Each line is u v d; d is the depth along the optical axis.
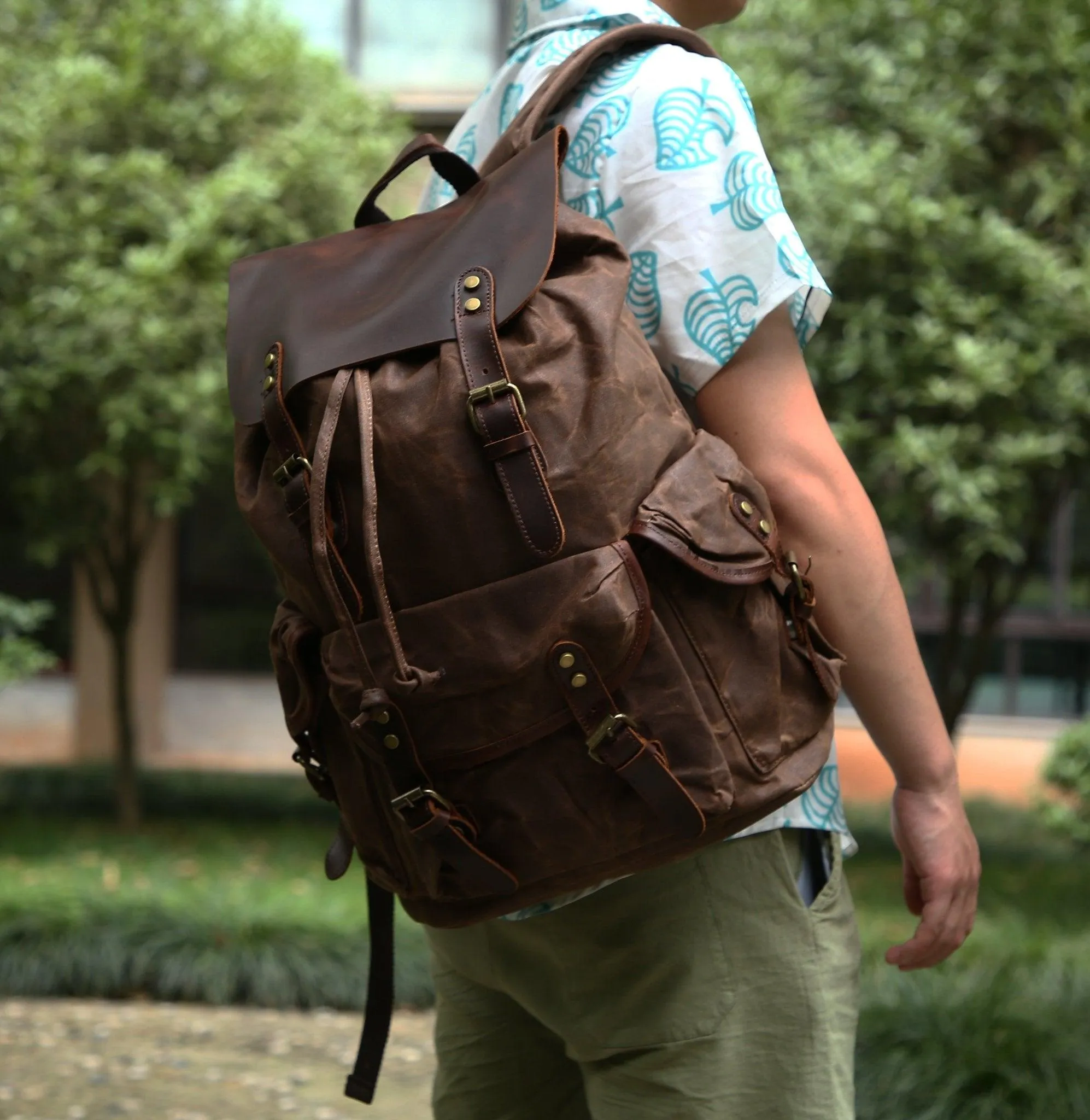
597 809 1.44
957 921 1.66
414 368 1.46
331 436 1.44
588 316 1.44
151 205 9.99
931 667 18.80
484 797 1.46
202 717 17.28
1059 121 9.06
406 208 11.38
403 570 1.43
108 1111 5.17
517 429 1.38
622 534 1.41
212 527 17.73
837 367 8.73
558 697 1.40
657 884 1.57
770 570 1.48
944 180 9.18
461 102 15.38
